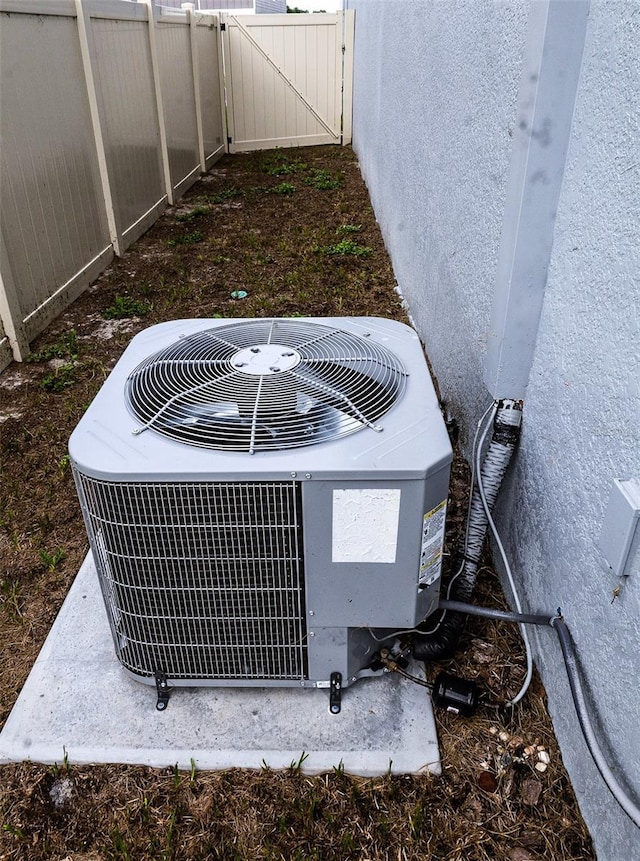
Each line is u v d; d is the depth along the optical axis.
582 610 1.58
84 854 1.57
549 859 1.53
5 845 1.59
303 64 10.68
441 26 3.06
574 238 1.63
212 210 7.45
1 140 3.78
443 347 3.20
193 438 1.63
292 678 1.89
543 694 1.89
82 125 5.02
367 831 1.59
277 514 1.58
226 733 1.82
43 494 2.87
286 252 5.88
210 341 2.11
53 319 4.57
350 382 1.83
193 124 8.70
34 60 4.20
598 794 1.51
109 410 1.77
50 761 1.77
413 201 4.12
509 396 2.02
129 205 6.15
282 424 1.65
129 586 1.74
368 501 1.55
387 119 5.52
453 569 2.22
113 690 1.96
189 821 1.63
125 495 1.57
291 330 2.21
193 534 1.62
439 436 1.62
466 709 1.83
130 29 6.06
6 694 1.97
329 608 1.73
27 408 3.51
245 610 1.75
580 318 1.60
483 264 2.35
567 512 1.67
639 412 1.29
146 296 4.99
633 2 1.30
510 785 1.68
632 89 1.31
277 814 1.64
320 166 9.62
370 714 1.86
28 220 4.16
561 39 1.57
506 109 1.99
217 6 22.58
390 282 5.04
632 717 1.33
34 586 2.38
